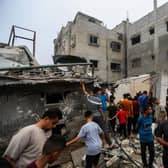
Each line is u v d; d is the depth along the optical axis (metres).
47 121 2.40
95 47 22.95
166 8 20.12
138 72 23.34
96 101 5.30
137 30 24.17
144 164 4.91
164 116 6.20
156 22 20.64
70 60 11.14
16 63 8.49
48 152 1.58
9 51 9.07
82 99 7.29
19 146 2.12
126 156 5.57
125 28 26.36
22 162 2.12
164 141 3.46
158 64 20.17
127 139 7.50
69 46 22.92
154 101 8.47
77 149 6.08
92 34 22.86
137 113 8.30
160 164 5.28
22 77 5.81
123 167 5.09
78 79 6.79
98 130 3.96
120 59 25.25
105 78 23.33
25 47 9.91
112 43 24.77
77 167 5.10
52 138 1.66
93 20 24.00
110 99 8.17
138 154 6.05
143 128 4.94
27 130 2.22
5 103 5.54
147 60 22.14
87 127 3.83
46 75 6.75
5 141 5.39
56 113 2.43
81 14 22.50
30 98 6.07
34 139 2.19
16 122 5.69
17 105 5.77
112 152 5.57
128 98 8.33
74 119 6.97
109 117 7.87
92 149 3.72
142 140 4.94
